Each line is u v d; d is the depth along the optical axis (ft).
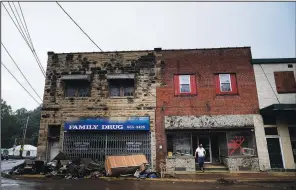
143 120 50.11
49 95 53.42
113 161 42.16
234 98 51.47
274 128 49.57
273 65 53.01
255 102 50.98
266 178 38.29
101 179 38.78
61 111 52.26
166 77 53.57
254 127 49.39
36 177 40.75
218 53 54.49
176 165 47.44
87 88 54.54
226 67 53.52
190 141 50.67
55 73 55.01
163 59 54.75
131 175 42.37
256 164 47.24
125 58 55.11
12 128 240.94
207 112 50.93
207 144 52.60
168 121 50.55
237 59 53.78
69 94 54.34
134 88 53.16
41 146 50.29
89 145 49.88
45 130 51.29
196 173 45.27
